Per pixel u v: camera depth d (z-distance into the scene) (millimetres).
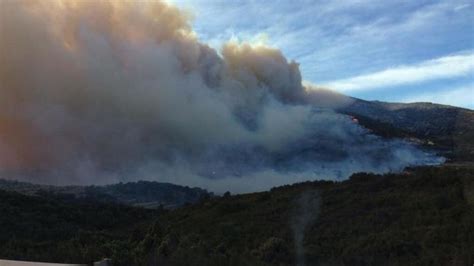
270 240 30562
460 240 26906
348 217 35000
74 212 50844
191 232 37844
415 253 26719
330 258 27531
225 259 27641
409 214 33125
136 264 26891
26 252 28531
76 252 27672
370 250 27703
